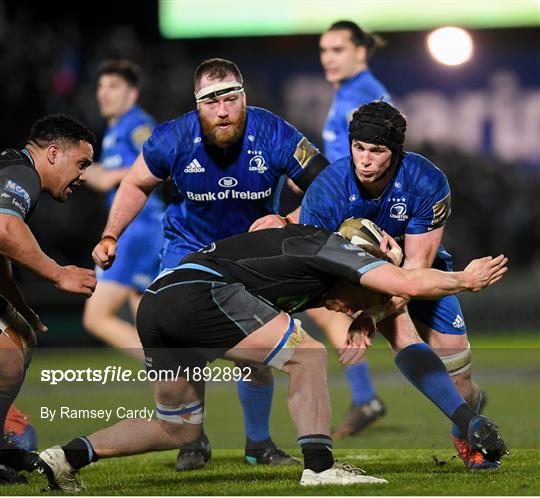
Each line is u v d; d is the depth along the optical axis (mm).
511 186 74812
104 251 21156
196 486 17547
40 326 19688
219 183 21188
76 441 17109
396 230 19109
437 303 19703
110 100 32219
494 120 76125
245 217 21688
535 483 16938
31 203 17641
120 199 21594
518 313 62562
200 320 16438
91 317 30625
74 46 70750
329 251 16500
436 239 19203
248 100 73062
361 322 17594
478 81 75938
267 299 16781
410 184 18672
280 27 73625
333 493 15922
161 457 22703
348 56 28531
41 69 67438
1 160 17797
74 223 61688
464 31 67250
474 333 61438
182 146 21000
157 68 73438
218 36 74000
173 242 22109
